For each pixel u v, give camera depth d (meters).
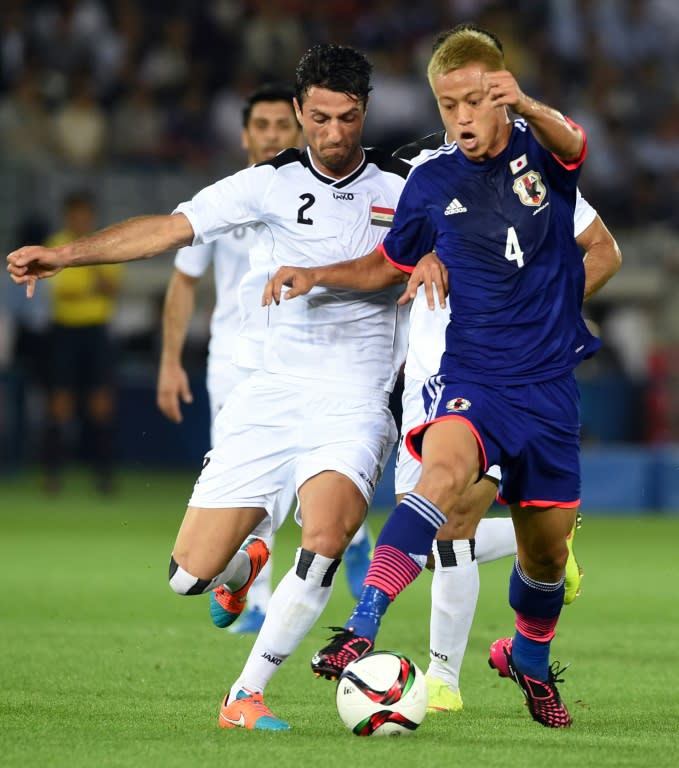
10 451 66.56
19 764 14.98
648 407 65.12
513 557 42.66
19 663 22.97
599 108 80.25
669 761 15.48
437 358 20.45
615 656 24.66
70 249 18.05
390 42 80.31
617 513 58.50
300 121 18.75
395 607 31.77
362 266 18.36
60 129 74.25
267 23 79.56
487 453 16.88
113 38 78.06
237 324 27.34
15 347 65.75
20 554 40.69
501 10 82.88
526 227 17.16
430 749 15.98
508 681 21.94
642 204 76.25
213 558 18.80
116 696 19.86
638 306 73.12
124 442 67.94
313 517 17.83
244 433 18.98
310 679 21.78
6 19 76.94
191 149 76.38
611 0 84.56
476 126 16.72
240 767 14.82
